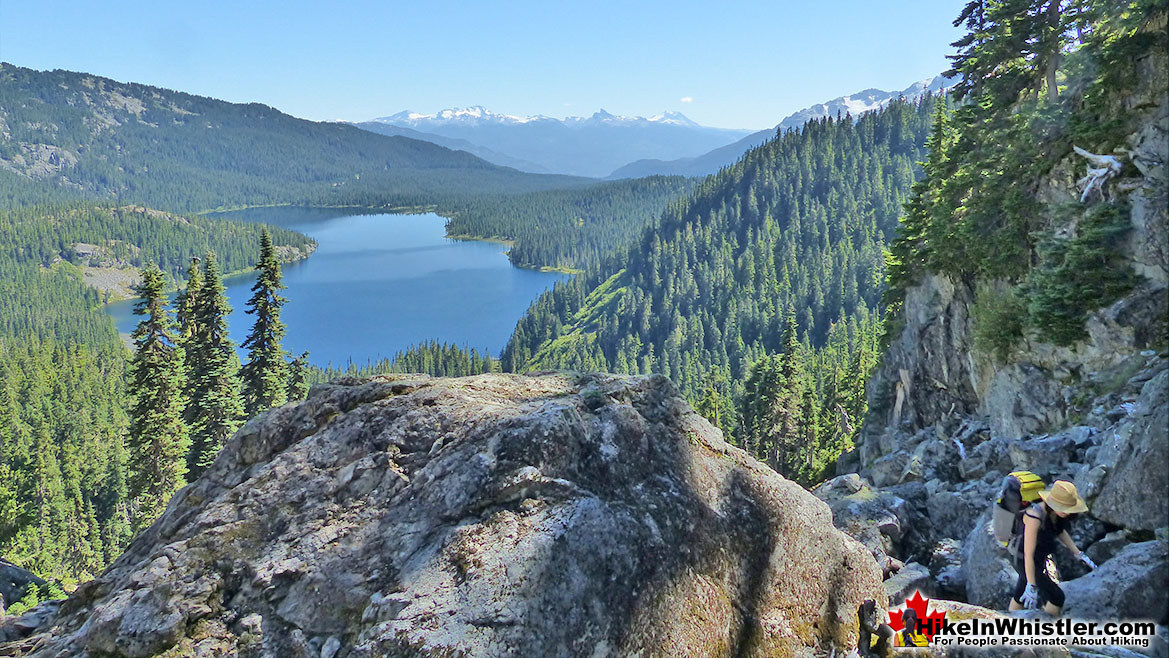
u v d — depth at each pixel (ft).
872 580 22.85
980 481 53.62
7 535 140.97
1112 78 75.05
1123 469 32.01
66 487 267.39
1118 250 66.54
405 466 20.39
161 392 136.46
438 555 16.97
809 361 413.18
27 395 440.86
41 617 19.40
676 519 19.43
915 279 120.16
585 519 17.74
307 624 16.49
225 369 141.38
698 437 23.73
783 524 21.38
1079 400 64.18
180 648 16.20
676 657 16.66
